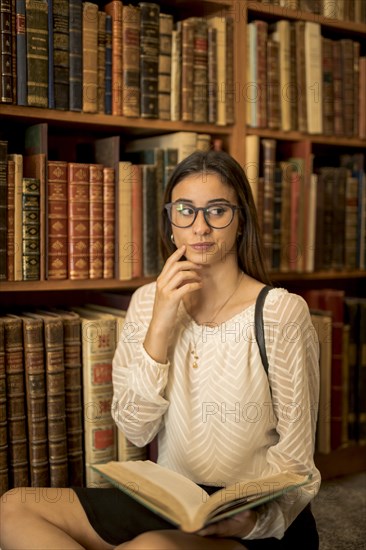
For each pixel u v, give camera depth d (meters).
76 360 1.79
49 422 1.75
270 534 1.34
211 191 1.50
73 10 1.76
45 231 1.77
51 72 1.74
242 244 1.62
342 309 2.25
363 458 2.43
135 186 1.90
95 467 1.34
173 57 1.95
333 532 1.93
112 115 1.87
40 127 1.77
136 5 2.03
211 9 2.10
